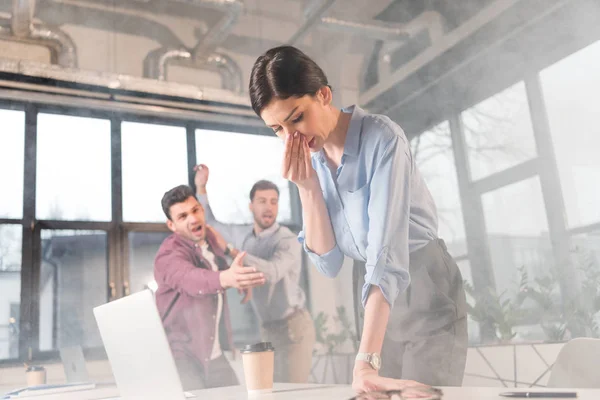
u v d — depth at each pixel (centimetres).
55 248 405
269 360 109
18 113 412
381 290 98
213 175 455
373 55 468
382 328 98
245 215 448
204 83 456
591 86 359
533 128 382
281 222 461
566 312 346
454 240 412
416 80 443
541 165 372
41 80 399
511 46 394
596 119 354
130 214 432
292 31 488
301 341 419
